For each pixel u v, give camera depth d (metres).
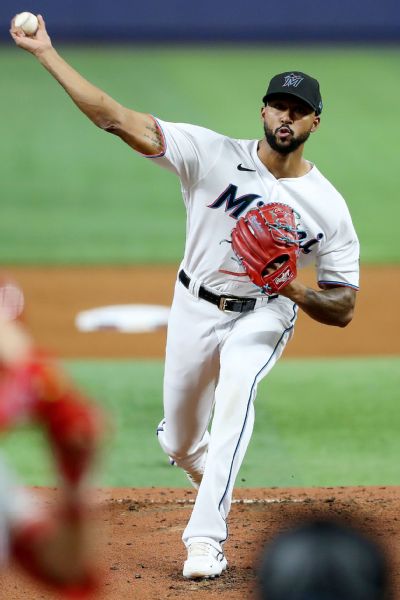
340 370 34.72
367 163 70.75
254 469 25.86
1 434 6.93
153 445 27.58
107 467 25.86
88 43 107.25
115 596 16.59
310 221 18.91
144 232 56.56
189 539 17.70
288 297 18.28
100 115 17.77
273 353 18.69
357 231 57.41
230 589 17.02
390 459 26.69
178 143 18.25
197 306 18.97
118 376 33.53
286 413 30.14
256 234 17.31
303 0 108.25
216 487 17.62
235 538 19.88
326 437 28.25
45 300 44.25
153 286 47.00
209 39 108.62
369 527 20.19
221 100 85.31
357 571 5.91
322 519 6.13
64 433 6.67
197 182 18.61
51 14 105.75
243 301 18.77
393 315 43.22
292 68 97.88
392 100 87.00
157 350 37.81
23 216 58.94
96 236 55.59
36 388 6.68
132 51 104.75
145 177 67.56
